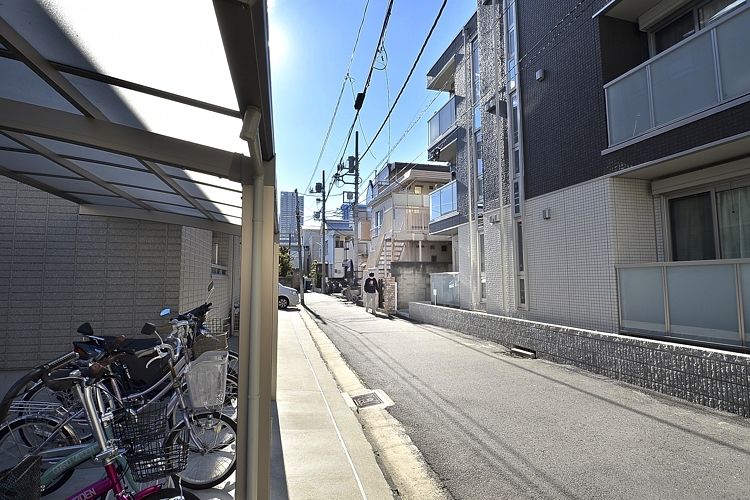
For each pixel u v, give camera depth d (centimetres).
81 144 229
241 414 249
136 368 348
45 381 222
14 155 312
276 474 338
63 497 297
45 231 495
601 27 731
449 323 1194
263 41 154
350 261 3603
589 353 675
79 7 153
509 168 965
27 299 488
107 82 204
